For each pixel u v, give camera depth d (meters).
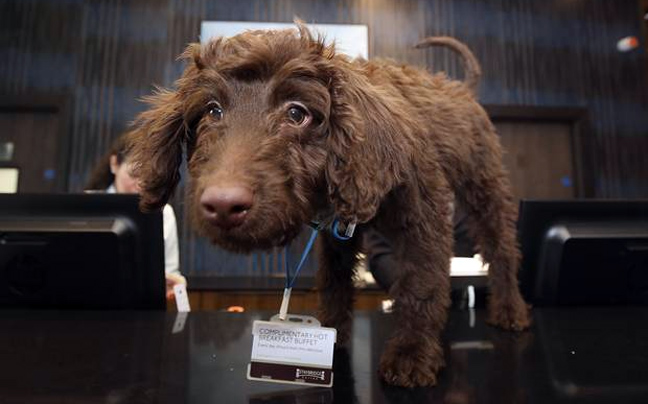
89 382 0.83
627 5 4.62
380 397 0.79
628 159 4.42
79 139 3.97
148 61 4.07
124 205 1.08
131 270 1.12
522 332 1.21
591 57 4.51
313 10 4.16
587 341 1.12
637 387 0.82
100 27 4.10
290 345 0.85
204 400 0.76
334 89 0.83
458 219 1.93
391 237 1.03
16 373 0.87
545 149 4.48
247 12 4.13
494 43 4.37
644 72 4.56
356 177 0.79
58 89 4.04
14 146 4.10
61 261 1.08
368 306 3.12
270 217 0.71
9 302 1.11
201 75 0.88
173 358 0.98
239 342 1.11
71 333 1.14
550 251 1.22
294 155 0.78
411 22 4.26
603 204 1.21
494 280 1.39
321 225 0.94
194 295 3.15
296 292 3.06
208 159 0.78
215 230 0.73
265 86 0.82
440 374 0.90
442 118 1.27
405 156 0.89
